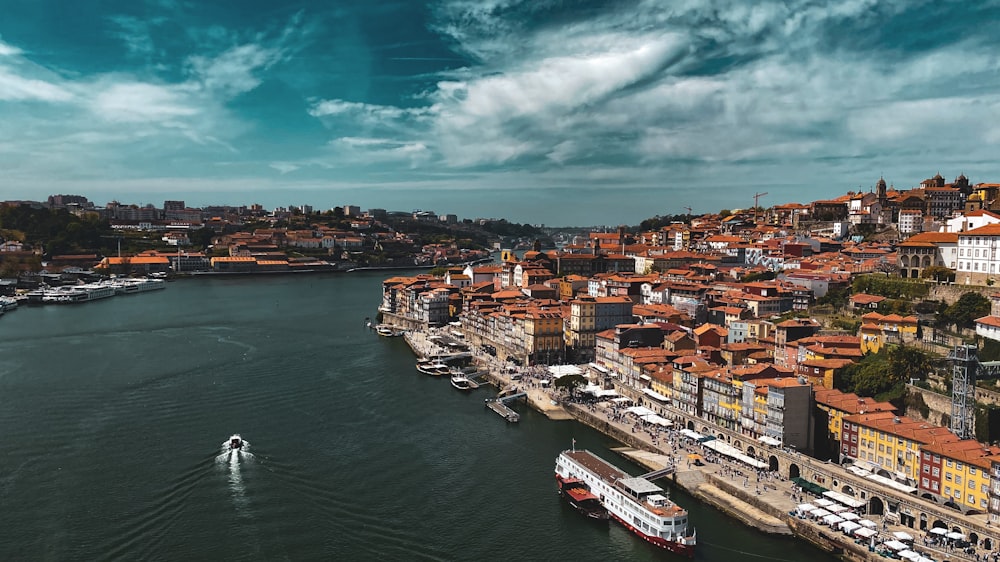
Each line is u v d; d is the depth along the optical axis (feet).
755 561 466.70
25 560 454.40
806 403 594.24
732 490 549.95
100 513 515.50
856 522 479.00
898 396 632.38
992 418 550.36
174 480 570.87
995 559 426.51
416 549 481.05
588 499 540.52
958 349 552.00
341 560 464.65
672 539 475.31
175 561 457.68
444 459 633.61
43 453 620.08
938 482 496.23
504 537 499.92
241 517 513.86
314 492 558.15
